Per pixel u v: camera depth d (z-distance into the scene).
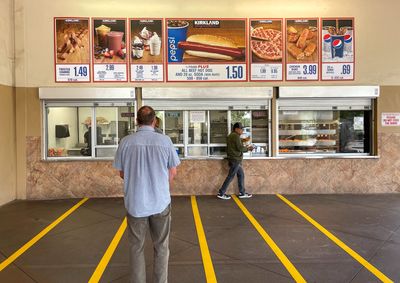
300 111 9.30
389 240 5.49
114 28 8.81
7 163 8.30
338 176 9.09
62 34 8.74
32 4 8.67
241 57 8.98
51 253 5.00
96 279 4.16
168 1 8.86
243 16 8.97
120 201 8.35
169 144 3.69
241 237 5.66
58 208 7.70
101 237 5.72
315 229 6.07
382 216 6.89
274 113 9.11
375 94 9.02
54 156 8.96
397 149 9.14
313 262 4.63
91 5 8.78
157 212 3.53
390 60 9.11
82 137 9.03
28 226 6.35
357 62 9.09
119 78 8.84
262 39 9.00
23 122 8.67
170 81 8.91
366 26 9.08
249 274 4.27
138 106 8.95
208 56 8.94
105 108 9.04
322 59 9.06
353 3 9.05
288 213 7.15
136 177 3.54
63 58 8.75
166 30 8.88
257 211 7.32
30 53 8.69
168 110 9.09
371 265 4.52
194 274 4.28
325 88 8.97
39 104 8.71
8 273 4.34
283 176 9.05
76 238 5.67
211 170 8.99
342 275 4.23
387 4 9.07
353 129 9.38
